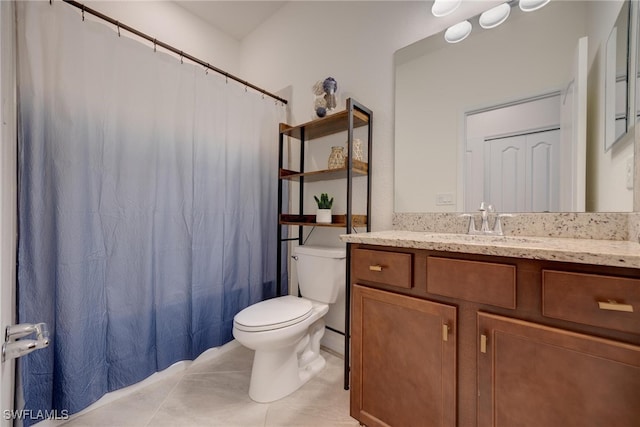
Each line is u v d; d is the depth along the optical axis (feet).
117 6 6.35
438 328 3.25
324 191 6.77
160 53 5.35
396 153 5.48
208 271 6.03
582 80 3.82
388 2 5.64
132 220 4.93
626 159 3.46
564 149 3.95
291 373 5.00
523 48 4.26
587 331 2.44
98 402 4.58
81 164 4.35
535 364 2.66
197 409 4.54
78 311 4.26
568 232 3.89
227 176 6.36
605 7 3.67
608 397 2.34
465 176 4.74
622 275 2.31
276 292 7.00
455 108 4.84
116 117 4.76
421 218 5.15
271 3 7.50
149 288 5.12
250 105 6.78
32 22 3.96
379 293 3.74
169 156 5.43
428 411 3.32
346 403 4.72
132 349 4.91
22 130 3.92
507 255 2.77
